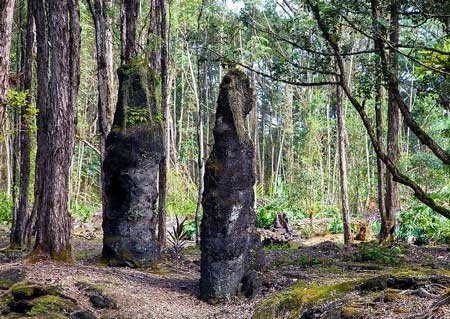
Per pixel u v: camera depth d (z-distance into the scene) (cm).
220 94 868
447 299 507
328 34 446
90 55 2964
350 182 2638
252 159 872
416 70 527
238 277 838
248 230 860
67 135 938
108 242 1062
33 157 2036
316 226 1953
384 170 1423
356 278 819
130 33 1255
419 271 726
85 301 746
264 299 770
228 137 848
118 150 1058
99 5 1309
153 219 1089
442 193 1695
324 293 669
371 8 441
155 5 1351
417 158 1825
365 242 1377
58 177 930
